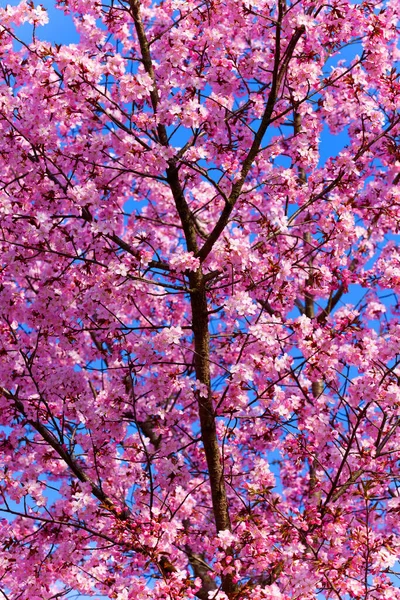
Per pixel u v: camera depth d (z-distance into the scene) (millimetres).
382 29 5754
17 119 5941
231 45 6148
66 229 6035
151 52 6293
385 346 5777
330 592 5086
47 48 5285
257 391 5938
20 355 6504
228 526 5664
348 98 6320
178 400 6797
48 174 5902
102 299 5629
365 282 6199
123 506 6090
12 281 7578
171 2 6074
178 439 7004
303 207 6180
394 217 6961
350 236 5945
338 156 6219
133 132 5551
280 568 5246
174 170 5922
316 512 5441
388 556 4887
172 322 7723
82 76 5230
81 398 6098
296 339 6621
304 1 5930
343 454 6117
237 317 6836
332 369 5652
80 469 6219
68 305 6129
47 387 6105
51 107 5797
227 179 6074
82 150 5898
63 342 6199
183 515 6270
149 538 4945
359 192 7109
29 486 5617
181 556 6410
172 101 5520
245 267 5512
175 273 6258
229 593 4875
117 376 6199
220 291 6660
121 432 6078
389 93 6414
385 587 4910
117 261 5707
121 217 6156
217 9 6051
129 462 6566
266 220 5996
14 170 6082
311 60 6129
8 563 5785
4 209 5672
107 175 6051
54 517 5895
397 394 5566
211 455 5793
